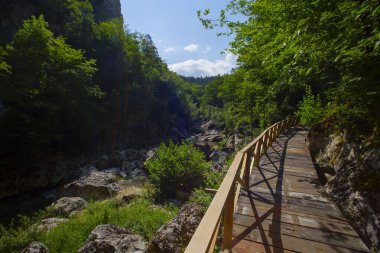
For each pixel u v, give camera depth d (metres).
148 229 7.40
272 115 21.05
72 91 24.92
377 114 4.85
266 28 5.36
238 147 22.55
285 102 18.95
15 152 18.97
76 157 26.56
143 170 22.50
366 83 3.72
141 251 5.77
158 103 52.19
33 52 19.77
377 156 4.97
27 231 8.39
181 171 12.31
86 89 26.28
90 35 39.19
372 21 3.05
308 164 8.00
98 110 30.89
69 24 36.44
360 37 3.34
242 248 3.27
